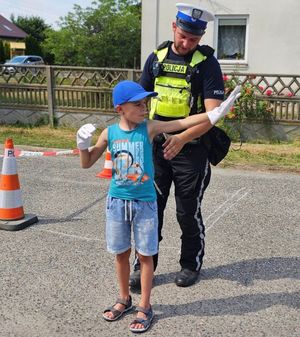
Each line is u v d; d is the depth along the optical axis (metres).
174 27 3.38
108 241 3.16
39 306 3.38
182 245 3.71
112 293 3.57
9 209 4.84
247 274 3.89
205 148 3.52
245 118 9.41
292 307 3.40
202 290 3.63
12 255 4.20
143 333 3.07
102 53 25.36
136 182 3.03
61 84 10.52
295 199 5.88
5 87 10.90
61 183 6.49
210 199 5.85
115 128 3.08
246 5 12.41
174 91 3.41
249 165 7.60
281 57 12.48
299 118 9.22
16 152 6.39
